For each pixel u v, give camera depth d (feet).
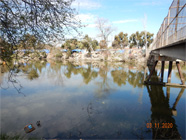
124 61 132.16
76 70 78.28
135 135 16.94
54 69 81.87
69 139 16.22
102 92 35.01
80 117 21.77
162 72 45.44
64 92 35.35
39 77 55.26
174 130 18.04
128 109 24.77
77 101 28.89
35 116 22.27
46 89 38.04
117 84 43.96
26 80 49.01
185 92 34.53
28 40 11.11
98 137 16.57
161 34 33.04
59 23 11.69
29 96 32.17
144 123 19.81
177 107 25.72
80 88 39.22
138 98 30.53
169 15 24.73
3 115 22.66
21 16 10.05
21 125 19.58
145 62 107.86
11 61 10.68
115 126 19.02
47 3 10.81
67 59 167.32
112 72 69.77
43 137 16.62
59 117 21.86
